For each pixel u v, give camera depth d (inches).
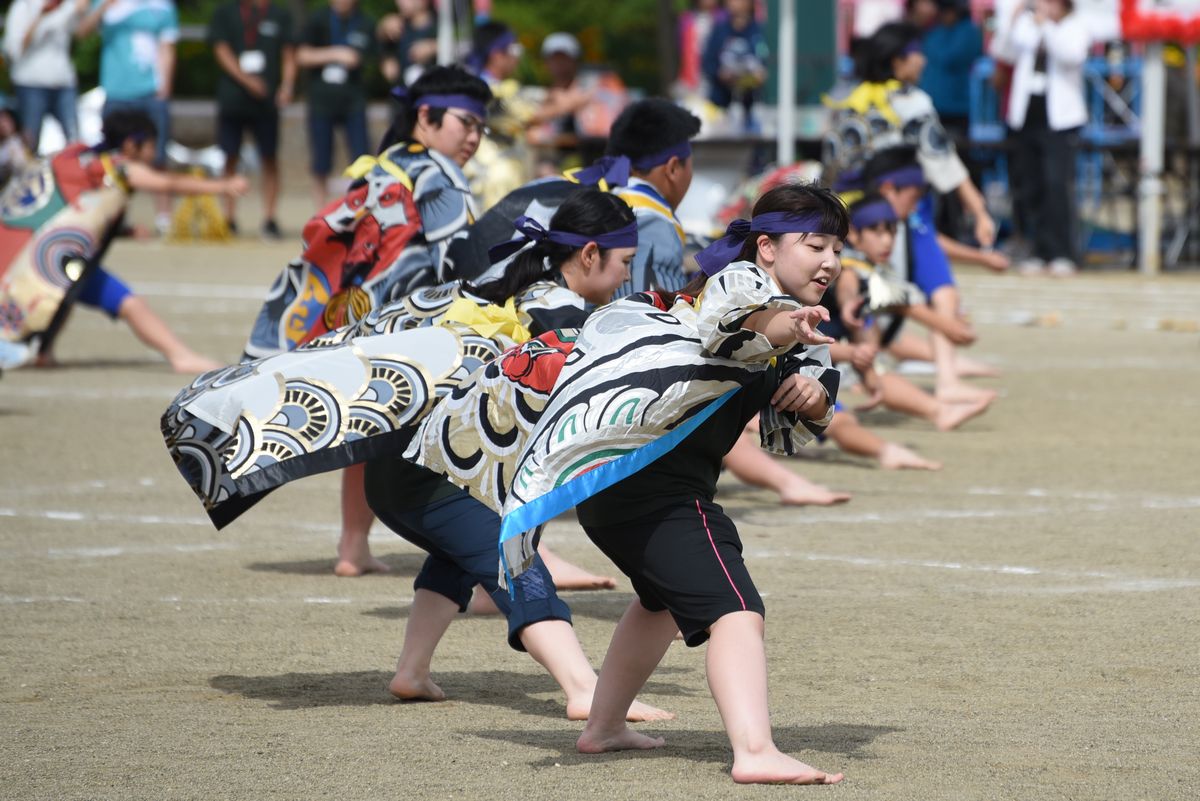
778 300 510.6
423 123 852.0
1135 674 665.6
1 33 4045.3
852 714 610.9
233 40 2780.5
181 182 1471.5
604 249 648.4
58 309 1461.6
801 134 2455.7
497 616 792.9
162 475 1122.7
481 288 661.3
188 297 2113.7
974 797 511.2
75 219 1466.5
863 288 1155.3
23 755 571.8
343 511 863.7
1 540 936.3
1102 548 902.4
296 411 620.7
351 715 625.3
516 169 1643.7
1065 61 2375.7
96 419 1322.6
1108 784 524.1
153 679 676.7
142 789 532.4
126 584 839.1
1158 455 1187.3
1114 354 1720.0
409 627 645.9
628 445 533.0
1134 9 2359.7
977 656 694.5
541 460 537.0
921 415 1291.8
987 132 2721.5
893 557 885.2
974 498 1047.0
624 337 546.3
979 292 2304.4
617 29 5251.0
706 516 542.9
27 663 698.8
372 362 630.5
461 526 624.4
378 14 5017.2
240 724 611.5
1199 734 583.2
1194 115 2746.1
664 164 839.7
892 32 1395.2
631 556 544.4
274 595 818.8
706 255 557.3
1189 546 905.5
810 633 733.3
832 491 1074.7
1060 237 2495.1
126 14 2642.7
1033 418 1348.4
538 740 588.1
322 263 852.0
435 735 595.5
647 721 613.9
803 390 543.8
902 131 1385.3
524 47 5068.9
